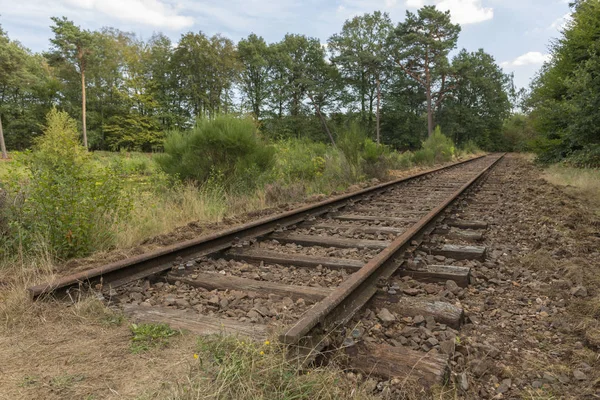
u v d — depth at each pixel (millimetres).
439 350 2746
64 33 47156
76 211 4965
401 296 3592
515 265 4832
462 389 2354
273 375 2188
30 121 56250
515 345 2967
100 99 58469
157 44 63562
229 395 2059
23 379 2182
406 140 67250
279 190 9375
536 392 2357
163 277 4199
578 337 3053
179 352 2498
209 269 4473
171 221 6789
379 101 64312
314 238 5805
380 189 11258
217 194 9180
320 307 2805
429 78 61812
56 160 5824
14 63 47469
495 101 77375
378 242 5477
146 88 57375
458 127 68500
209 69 58969
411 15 58344
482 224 6629
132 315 3111
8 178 5172
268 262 4828
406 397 2209
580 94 15336
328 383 2215
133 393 2068
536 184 12781
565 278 4254
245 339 2570
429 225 6406
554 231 6156
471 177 15844
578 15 18000
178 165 10695
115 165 6398
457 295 3834
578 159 16359
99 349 2547
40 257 4477
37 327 2836
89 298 3234
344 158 15086
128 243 5410
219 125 10750
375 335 2955
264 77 65875
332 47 65312
